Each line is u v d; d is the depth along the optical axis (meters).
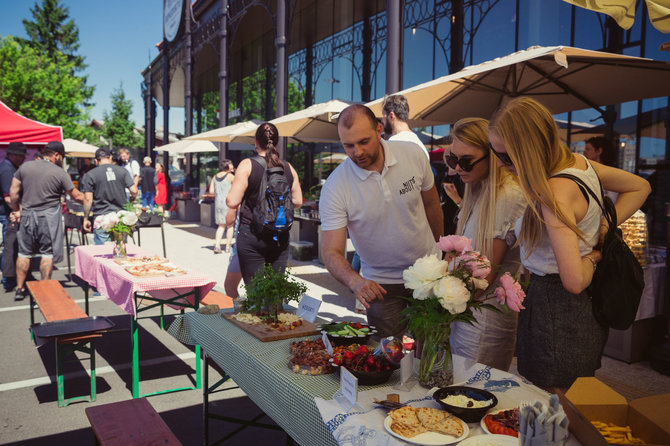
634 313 1.85
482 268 1.65
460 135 2.24
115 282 4.08
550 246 1.88
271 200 3.96
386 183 2.63
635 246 4.05
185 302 4.13
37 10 51.75
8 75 27.52
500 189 2.23
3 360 4.62
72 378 4.21
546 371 1.90
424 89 4.72
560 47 3.82
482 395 1.68
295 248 9.22
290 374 2.01
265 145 4.05
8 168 7.52
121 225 4.59
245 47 17.02
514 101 1.81
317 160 12.22
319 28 12.31
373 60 10.50
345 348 2.12
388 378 1.92
